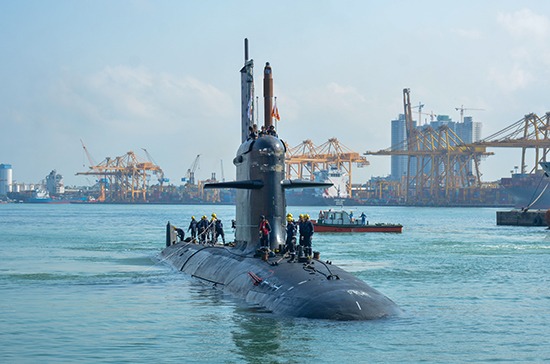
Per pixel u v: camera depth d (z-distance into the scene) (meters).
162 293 34.91
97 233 99.94
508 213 129.88
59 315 29.62
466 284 40.66
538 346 24.31
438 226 129.62
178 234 56.59
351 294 26.45
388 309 26.62
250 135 33.91
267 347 23.28
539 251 66.12
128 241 80.25
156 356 22.77
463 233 100.56
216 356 22.61
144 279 40.97
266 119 34.12
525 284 40.81
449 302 33.56
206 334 25.38
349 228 97.94
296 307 26.44
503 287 39.38
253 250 33.66
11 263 52.25
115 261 53.56
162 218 179.12
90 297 34.31
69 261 53.81
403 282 41.53
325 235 92.31
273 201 32.50
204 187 31.91
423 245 73.81
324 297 26.22
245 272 32.06
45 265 50.50
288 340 23.86
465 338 25.19
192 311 29.55
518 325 27.73
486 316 29.64
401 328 25.55
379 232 99.19
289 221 32.19
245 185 32.41
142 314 29.45
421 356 22.55
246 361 22.03
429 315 29.48
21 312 30.39
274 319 26.41
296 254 31.28
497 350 23.66
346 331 24.73
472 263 53.56
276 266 30.23
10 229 113.12
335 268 29.42
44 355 23.09
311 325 25.36
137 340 24.89
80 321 28.28
